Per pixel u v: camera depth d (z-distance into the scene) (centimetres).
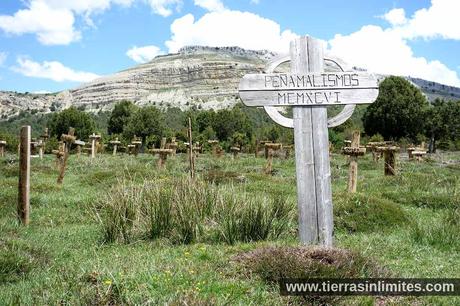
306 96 647
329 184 646
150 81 17975
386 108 5438
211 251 602
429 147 5369
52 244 701
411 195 1244
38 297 423
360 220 874
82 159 2522
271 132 4816
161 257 583
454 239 718
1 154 2692
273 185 1488
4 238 662
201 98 16012
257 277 486
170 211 737
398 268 571
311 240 639
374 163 2494
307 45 653
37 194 1201
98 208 964
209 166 2356
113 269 501
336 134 4178
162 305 389
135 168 1808
